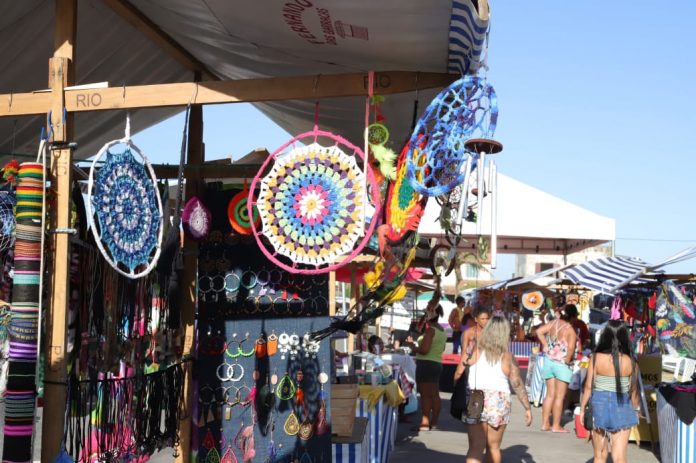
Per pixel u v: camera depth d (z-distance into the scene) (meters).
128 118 3.75
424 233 12.66
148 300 4.77
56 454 3.58
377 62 3.96
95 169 3.83
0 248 3.77
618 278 8.61
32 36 4.48
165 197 4.22
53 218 3.65
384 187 3.87
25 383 3.37
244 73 5.08
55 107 3.74
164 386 4.74
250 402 5.20
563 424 10.41
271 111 6.18
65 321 3.62
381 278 3.86
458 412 5.93
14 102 3.77
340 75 3.74
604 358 6.27
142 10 4.39
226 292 5.26
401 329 20.38
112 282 4.28
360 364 8.83
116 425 4.12
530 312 20.58
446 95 3.29
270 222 3.73
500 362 5.79
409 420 10.39
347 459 5.35
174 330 5.03
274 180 3.74
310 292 5.29
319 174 3.71
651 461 7.97
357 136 6.07
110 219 3.50
